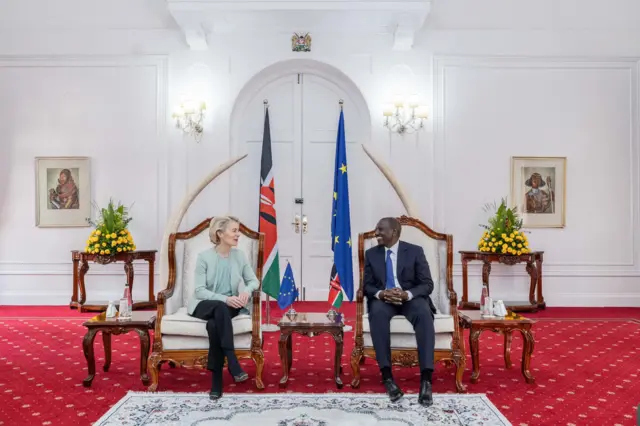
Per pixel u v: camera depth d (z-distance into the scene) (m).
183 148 8.16
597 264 8.18
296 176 8.47
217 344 3.80
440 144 8.19
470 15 8.26
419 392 3.82
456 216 8.18
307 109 8.48
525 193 8.17
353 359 4.04
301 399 3.77
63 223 8.19
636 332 6.11
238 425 3.29
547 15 8.24
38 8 8.22
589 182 8.23
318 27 8.13
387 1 7.43
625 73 8.25
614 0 8.23
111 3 8.24
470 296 8.14
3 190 8.23
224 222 4.21
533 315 7.27
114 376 4.36
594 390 4.02
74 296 7.76
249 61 8.19
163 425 3.29
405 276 4.20
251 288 4.16
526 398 3.84
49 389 4.02
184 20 7.60
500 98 8.22
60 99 8.20
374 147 8.20
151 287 7.74
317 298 8.42
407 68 8.20
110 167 8.20
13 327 6.37
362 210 8.41
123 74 8.20
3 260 8.20
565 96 8.23
